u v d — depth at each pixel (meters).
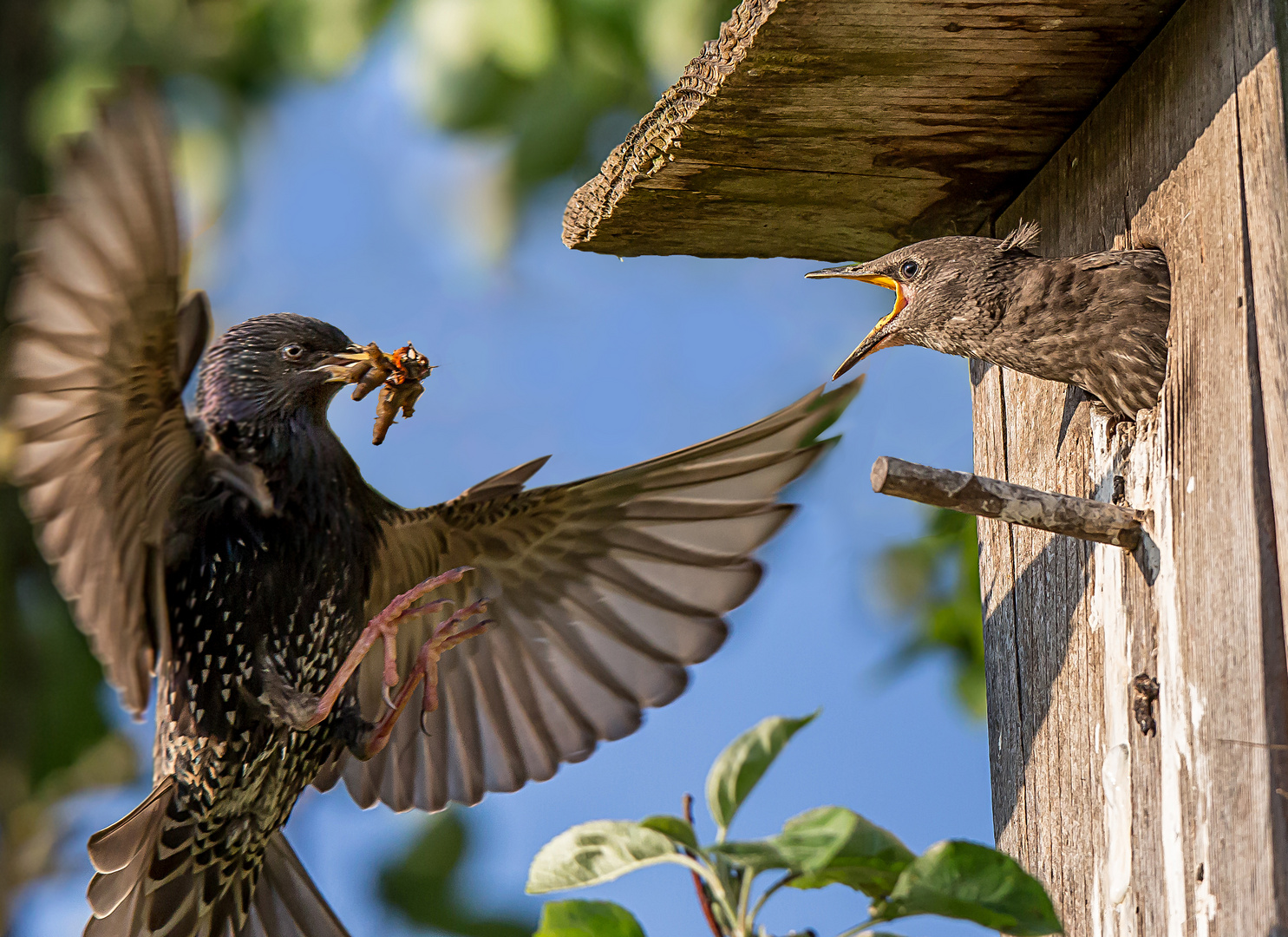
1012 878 4.05
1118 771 4.14
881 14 4.12
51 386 4.09
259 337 4.18
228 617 4.16
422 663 4.16
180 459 4.14
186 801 4.17
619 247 4.26
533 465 4.20
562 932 4.08
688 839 4.06
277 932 4.18
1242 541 4.09
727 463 4.18
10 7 4.41
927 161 4.20
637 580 4.21
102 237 4.06
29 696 4.36
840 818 4.04
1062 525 4.12
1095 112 4.17
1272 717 4.07
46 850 4.38
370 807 4.22
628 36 4.36
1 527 4.35
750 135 4.18
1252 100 4.10
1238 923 4.08
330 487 4.17
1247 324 4.09
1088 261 4.15
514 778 4.22
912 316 4.18
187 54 4.43
